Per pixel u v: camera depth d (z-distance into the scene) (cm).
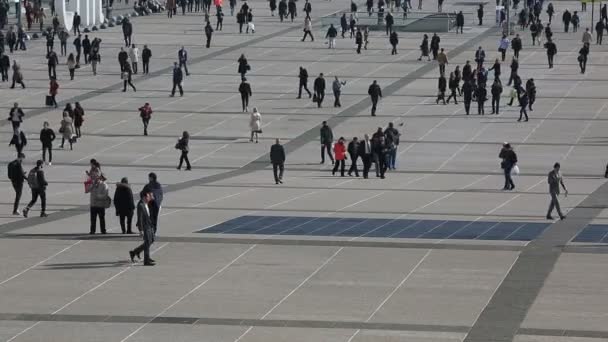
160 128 6838
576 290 3325
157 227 4134
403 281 3422
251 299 3256
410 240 3925
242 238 3950
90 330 3005
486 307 3175
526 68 8806
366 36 9606
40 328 3022
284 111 7306
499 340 2906
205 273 3509
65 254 3734
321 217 4378
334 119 7069
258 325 3036
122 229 4009
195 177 5562
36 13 10794
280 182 5375
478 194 5028
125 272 3522
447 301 3228
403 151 6231
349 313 3130
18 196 4444
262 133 6719
